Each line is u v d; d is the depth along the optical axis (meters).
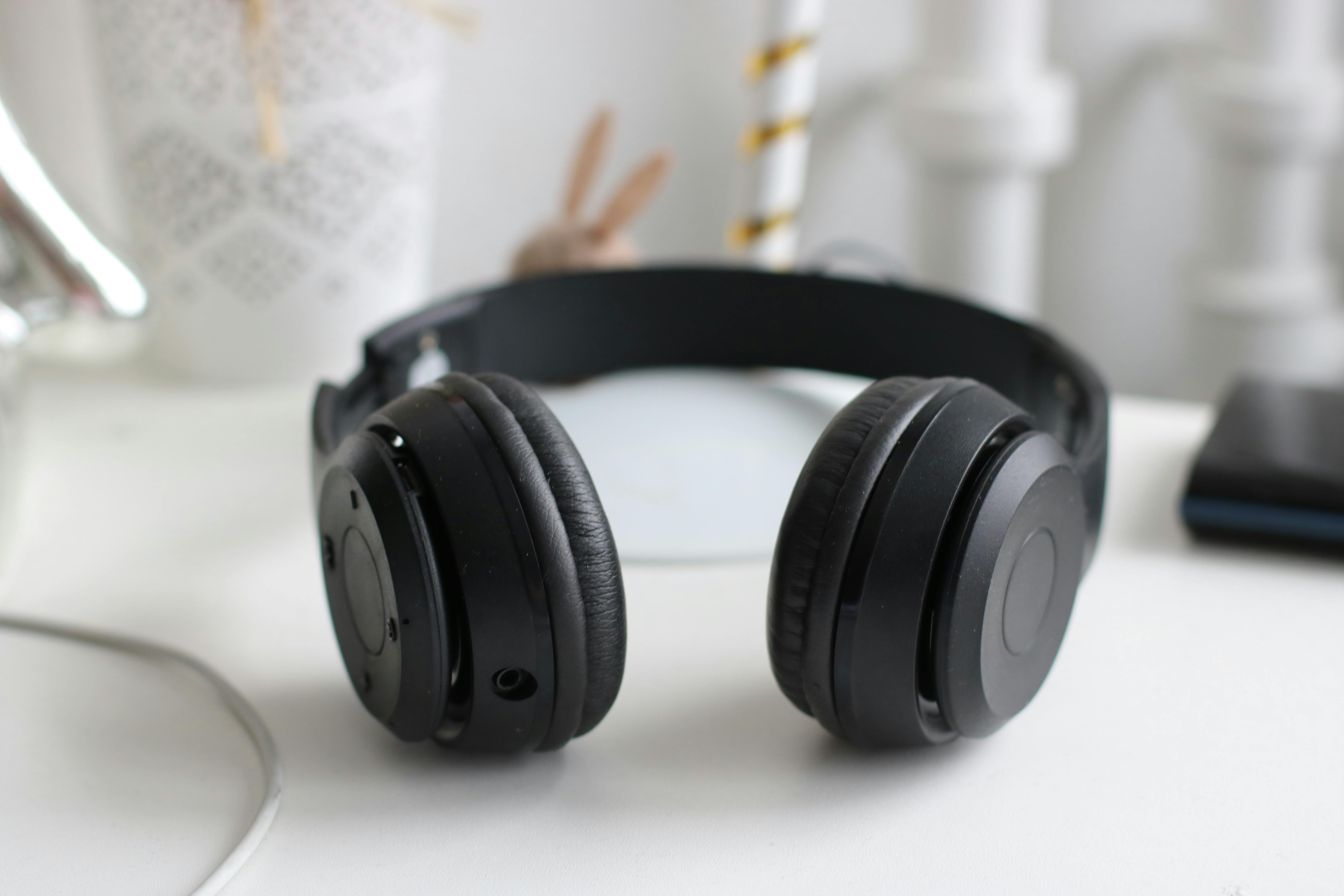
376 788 0.55
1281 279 1.13
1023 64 1.03
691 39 1.05
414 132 0.78
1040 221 1.23
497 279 1.08
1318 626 0.61
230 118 0.73
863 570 0.51
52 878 0.52
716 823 0.53
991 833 0.53
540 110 1.05
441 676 0.52
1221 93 1.05
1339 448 0.66
